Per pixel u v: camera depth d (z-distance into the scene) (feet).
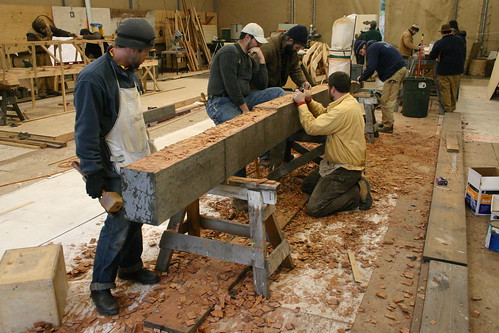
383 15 45.60
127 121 7.36
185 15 48.21
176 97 29.09
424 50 31.07
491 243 9.98
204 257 9.52
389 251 9.81
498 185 11.53
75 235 10.65
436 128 22.07
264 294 8.05
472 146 19.11
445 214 11.43
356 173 11.68
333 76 11.35
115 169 7.44
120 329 7.29
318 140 13.84
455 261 9.07
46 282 7.06
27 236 10.57
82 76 6.73
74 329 7.29
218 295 8.05
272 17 51.65
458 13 43.01
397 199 12.83
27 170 15.66
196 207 9.29
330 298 8.11
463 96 32.37
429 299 7.84
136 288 8.48
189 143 7.38
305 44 13.73
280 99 11.79
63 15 34.86
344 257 9.59
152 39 7.11
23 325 7.22
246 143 8.69
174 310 7.59
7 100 21.42
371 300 8.02
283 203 12.48
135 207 6.08
